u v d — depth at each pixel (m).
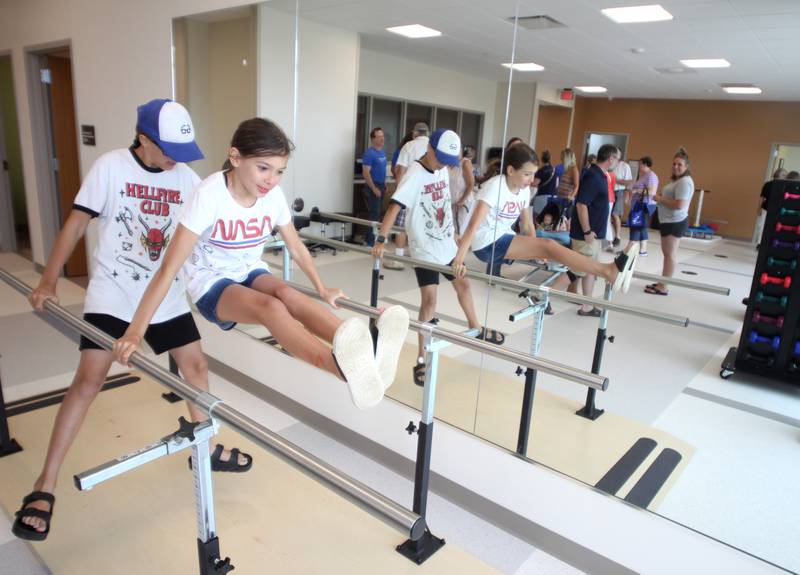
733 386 1.88
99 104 4.30
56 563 1.83
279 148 1.60
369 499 1.09
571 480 1.99
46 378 3.26
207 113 3.51
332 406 2.77
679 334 1.99
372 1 2.71
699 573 1.76
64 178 5.33
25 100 5.23
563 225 2.27
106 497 2.16
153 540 1.95
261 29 3.17
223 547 1.91
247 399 3.16
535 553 2.07
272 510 2.12
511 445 2.18
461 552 1.97
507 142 2.38
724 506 1.83
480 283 2.54
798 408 1.75
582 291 2.24
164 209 2.03
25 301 4.65
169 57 3.61
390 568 1.87
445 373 2.65
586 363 2.22
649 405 2.04
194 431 1.28
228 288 1.74
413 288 2.82
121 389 3.03
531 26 2.26
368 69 2.81
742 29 1.82
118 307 1.98
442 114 2.56
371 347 1.25
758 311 1.81
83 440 2.52
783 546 1.72
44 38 4.77
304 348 1.42
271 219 1.90
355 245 3.07
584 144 2.20
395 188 2.79
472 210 2.53
